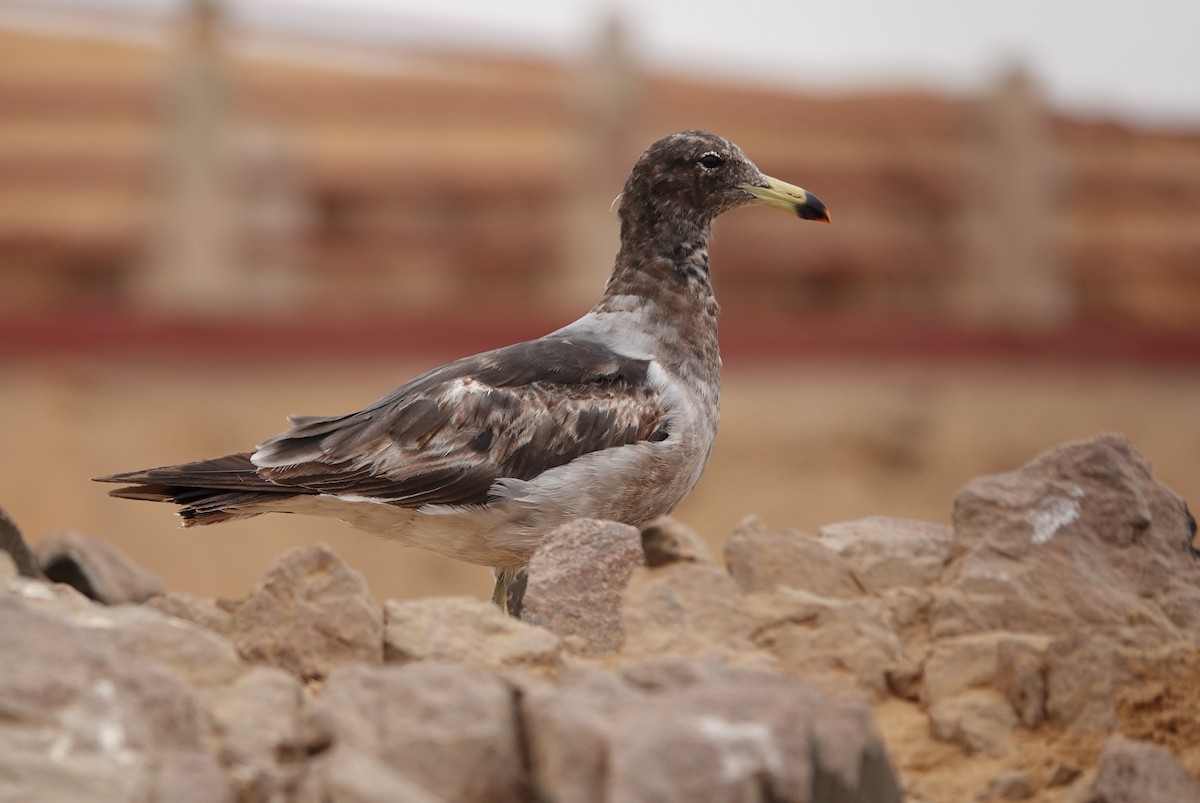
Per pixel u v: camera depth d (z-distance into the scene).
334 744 4.32
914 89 25.86
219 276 23.09
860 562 6.70
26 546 6.73
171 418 20.42
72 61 28.88
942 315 24.91
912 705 5.85
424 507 7.36
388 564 18.72
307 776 4.17
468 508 7.35
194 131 23.09
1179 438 22.58
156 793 3.99
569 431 7.39
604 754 4.17
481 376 7.50
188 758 4.11
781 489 20.47
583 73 23.75
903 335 23.02
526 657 5.54
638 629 5.87
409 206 25.19
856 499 20.64
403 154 25.30
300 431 7.54
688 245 8.20
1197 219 26.75
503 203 25.39
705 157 8.20
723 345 22.67
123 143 25.31
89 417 20.17
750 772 4.06
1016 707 5.61
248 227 23.75
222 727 4.46
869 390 22.09
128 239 24.69
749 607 6.06
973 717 5.54
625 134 23.77
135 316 21.61
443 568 18.70
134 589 7.39
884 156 25.50
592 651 5.91
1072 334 23.42
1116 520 6.46
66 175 25.03
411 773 4.28
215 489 7.41
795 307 25.41
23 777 3.88
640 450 7.39
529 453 7.36
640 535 6.31
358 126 25.39
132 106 25.50
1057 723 5.55
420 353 22.28
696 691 4.40
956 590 6.28
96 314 21.52
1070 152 26.77
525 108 25.86
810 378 22.27
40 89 25.44
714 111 25.39
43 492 19.23
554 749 4.23
